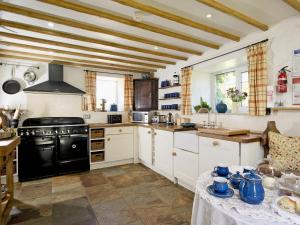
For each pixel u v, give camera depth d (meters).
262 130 2.41
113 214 2.08
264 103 2.32
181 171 2.81
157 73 4.62
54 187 2.81
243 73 3.13
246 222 0.79
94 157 3.64
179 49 3.05
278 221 0.79
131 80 4.62
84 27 2.23
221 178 1.09
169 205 2.28
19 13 1.89
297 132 2.07
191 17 2.08
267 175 1.22
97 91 4.49
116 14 2.02
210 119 3.15
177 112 3.93
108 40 2.74
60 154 3.33
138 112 4.25
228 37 2.52
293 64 2.10
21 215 2.06
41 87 3.52
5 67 3.51
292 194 0.99
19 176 3.02
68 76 4.01
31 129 3.10
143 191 2.67
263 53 2.33
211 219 0.96
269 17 2.11
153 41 2.77
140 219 1.99
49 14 2.02
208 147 2.36
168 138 3.08
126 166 3.85
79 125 3.50
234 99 2.77
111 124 3.87
